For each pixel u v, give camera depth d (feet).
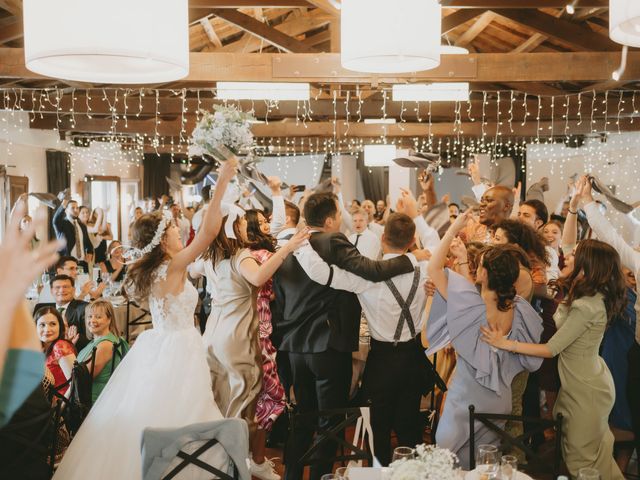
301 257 11.82
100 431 9.94
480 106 36.50
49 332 13.78
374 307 11.60
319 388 11.94
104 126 41.52
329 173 62.44
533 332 10.44
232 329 12.31
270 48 37.99
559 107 35.88
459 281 10.46
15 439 8.53
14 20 23.82
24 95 33.17
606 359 12.79
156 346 10.47
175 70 6.89
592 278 10.52
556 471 9.36
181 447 7.72
